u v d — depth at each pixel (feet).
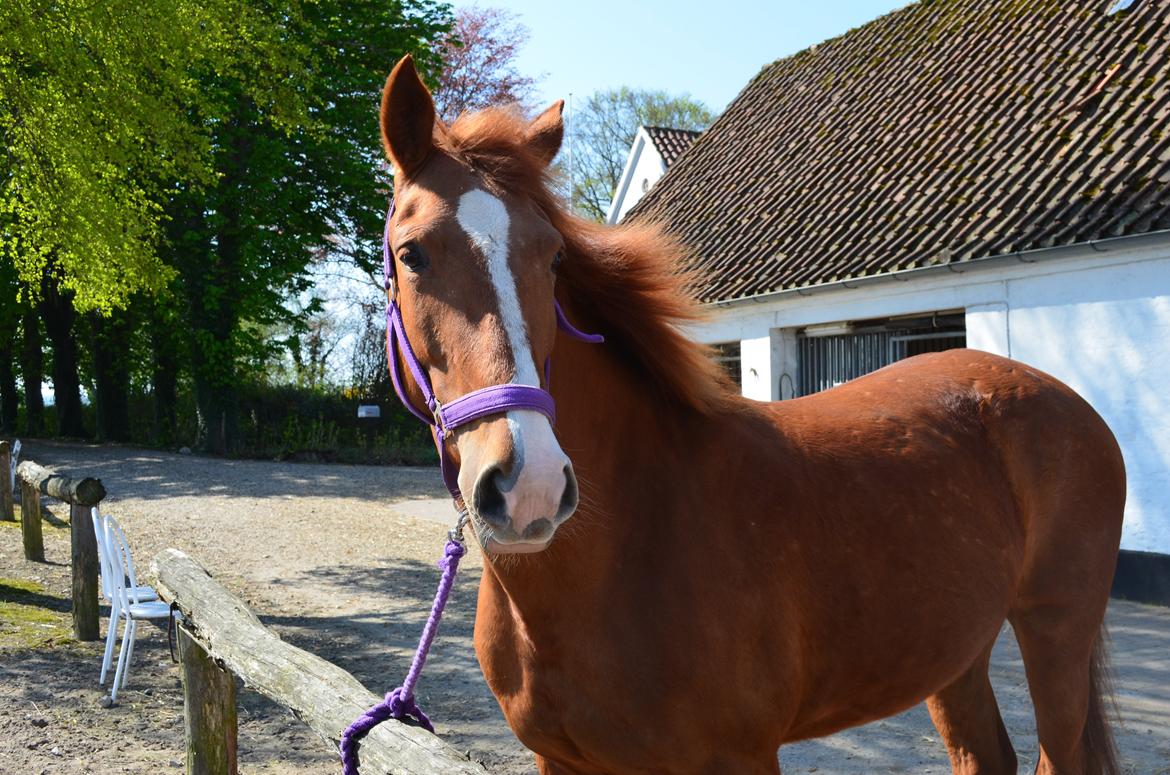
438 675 17.38
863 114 37.76
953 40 37.09
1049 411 9.25
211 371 61.93
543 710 6.49
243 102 57.72
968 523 8.05
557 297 6.72
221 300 62.03
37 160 27.81
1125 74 27.30
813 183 36.06
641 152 64.85
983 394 9.24
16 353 83.30
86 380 87.81
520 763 13.12
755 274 33.01
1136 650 17.83
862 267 28.32
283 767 12.98
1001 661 17.84
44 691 16.07
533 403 5.36
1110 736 9.16
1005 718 14.49
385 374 68.80
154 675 17.21
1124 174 23.45
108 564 16.70
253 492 44.14
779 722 6.64
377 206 64.28
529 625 6.31
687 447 6.96
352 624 21.38
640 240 7.27
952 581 7.71
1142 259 22.00
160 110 28.94
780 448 7.46
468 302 5.66
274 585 25.57
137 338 73.72
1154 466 21.97
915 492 7.80
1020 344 24.79
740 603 6.42
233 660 8.70
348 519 36.99
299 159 61.46
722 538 6.56
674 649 6.14
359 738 6.41
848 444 7.91
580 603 6.22
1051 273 23.97
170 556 12.10
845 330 31.32
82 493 19.36
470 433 5.43
